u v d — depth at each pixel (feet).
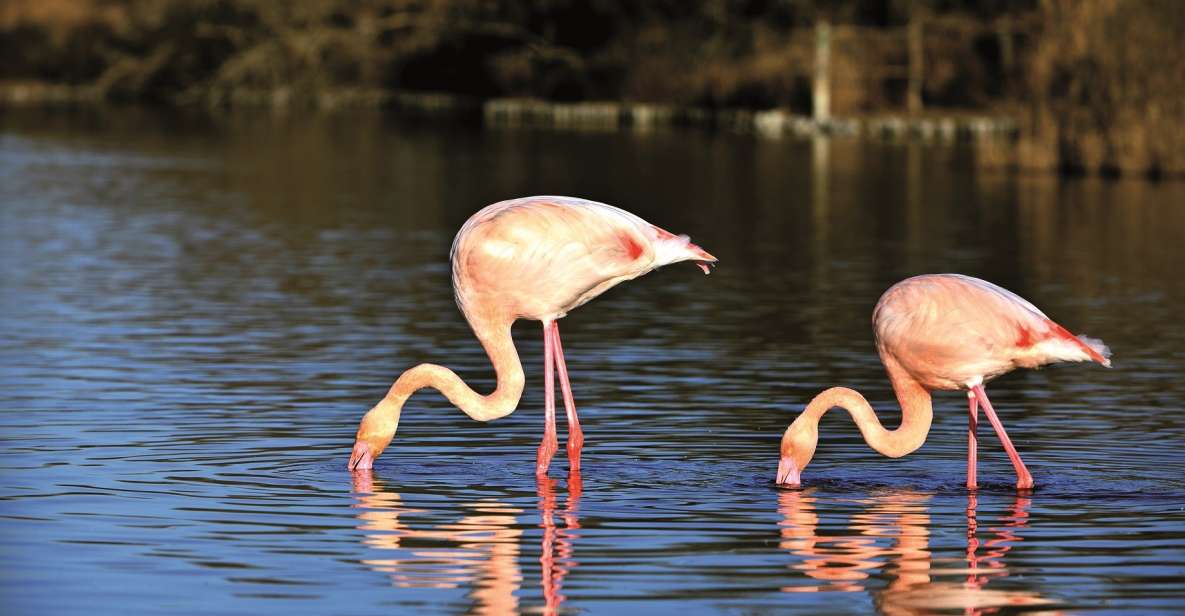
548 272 34.86
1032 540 29.71
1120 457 36.73
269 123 221.05
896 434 34.22
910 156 166.30
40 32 288.30
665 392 44.29
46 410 40.57
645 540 29.68
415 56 271.49
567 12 246.27
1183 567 27.99
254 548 28.86
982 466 36.01
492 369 47.67
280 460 35.86
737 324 57.31
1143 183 128.26
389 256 78.18
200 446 37.01
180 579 26.96
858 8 218.18
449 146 175.73
